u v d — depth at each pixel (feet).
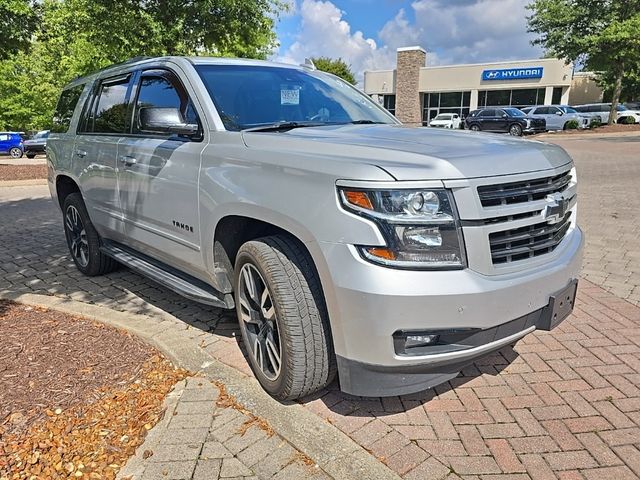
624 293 14.97
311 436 8.23
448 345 7.80
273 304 8.75
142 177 12.46
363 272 7.39
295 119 11.90
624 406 9.34
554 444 8.31
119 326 12.08
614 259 18.30
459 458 7.99
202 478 7.42
